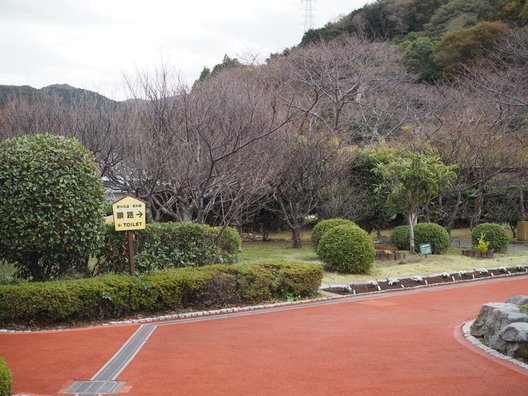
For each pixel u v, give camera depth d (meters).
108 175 14.54
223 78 22.25
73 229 9.00
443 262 15.47
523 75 26.61
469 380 5.72
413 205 16.44
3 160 8.82
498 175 20.33
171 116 13.69
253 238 22.92
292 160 17.42
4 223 8.68
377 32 41.75
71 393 5.39
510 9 34.09
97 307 8.83
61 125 14.72
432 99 29.41
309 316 9.29
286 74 27.95
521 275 14.27
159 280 9.41
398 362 6.43
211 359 6.60
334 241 13.79
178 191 13.66
